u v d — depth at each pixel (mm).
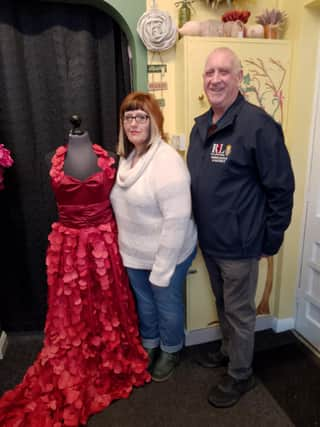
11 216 1972
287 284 2064
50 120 1896
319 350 1945
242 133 1349
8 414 1479
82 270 1514
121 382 1687
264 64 1721
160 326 1741
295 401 1626
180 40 1665
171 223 1402
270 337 2102
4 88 1764
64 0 1666
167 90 1811
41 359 1613
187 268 1646
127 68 1891
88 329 1599
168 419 1541
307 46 1707
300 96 1770
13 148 1861
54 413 1486
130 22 1675
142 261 1569
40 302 2156
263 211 1454
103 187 1484
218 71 1346
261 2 1813
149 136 1468
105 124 1954
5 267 2045
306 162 1873
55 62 1800
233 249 1462
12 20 1691
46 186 1962
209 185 1442
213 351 1980
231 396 1606
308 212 1920
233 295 1530
